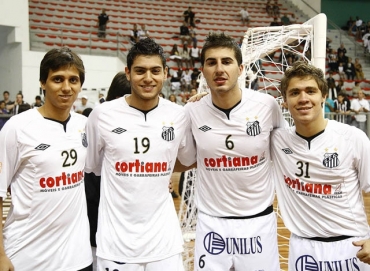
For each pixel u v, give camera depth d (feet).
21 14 46.83
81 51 50.14
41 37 50.47
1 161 7.84
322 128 8.84
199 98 9.95
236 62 9.05
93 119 9.12
